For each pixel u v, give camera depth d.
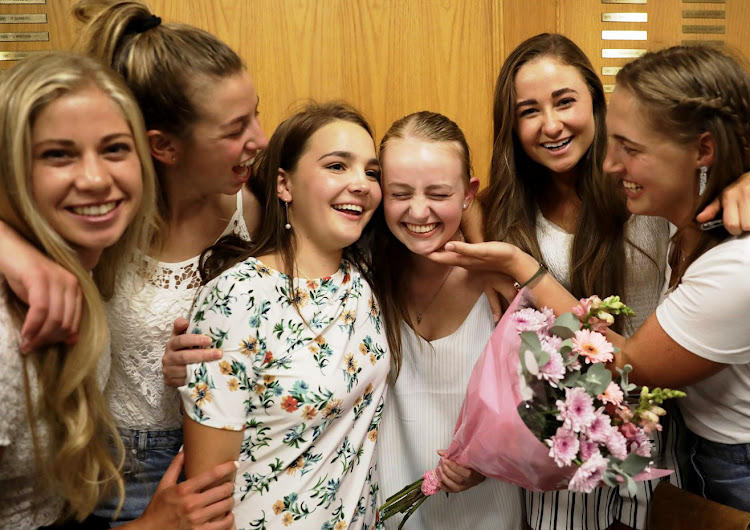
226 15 1.73
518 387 1.11
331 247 1.23
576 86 1.43
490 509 1.42
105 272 1.17
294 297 1.18
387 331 1.38
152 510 1.08
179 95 1.11
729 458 1.26
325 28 1.79
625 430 1.11
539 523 1.45
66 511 1.13
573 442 1.05
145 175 1.05
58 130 0.92
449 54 1.85
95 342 0.98
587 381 1.12
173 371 1.13
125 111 0.99
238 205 1.34
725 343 1.11
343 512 1.21
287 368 1.14
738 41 2.04
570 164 1.45
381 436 1.42
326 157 1.19
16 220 0.95
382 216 1.36
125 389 1.27
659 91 1.11
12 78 0.92
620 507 1.47
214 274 1.21
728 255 1.09
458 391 1.39
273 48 1.77
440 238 1.29
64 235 0.96
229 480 1.12
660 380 1.19
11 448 0.98
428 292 1.39
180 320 1.16
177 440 1.31
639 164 1.16
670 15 2.01
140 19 1.17
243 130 1.17
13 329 0.93
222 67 1.13
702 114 1.09
